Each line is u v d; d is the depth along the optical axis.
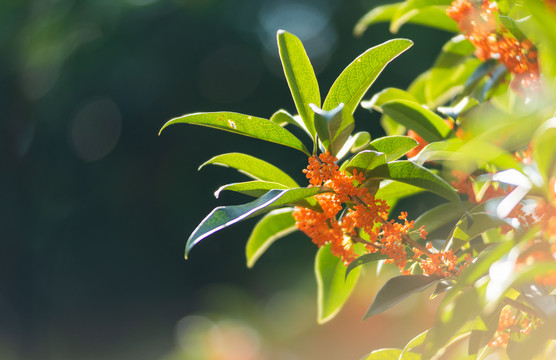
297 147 1.12
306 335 8.58
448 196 1.00
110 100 11.56
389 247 1.05
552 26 0.78
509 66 1.04
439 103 1.72
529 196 0.91
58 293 12.02
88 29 10.20
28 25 9.52
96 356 12.30
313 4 11.00
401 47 1.06
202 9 11.00
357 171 1.06
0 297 10.69
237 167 1.21
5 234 10.60
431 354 0.84
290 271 11.21
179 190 11.85
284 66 1.11
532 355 0.87
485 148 0.79
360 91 1.11
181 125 11.56
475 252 1.12
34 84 10.49
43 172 11.16
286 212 1.40
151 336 12.62
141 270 12.80
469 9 1.07
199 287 12.76
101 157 12.16
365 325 7.16
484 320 0.96
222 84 11.88
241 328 9.89
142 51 10.84
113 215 12.32
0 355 10.46
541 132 0.79
